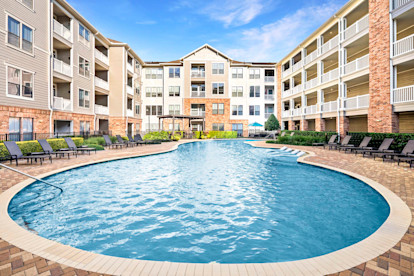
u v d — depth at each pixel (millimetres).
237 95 40094
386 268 2771
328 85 22125
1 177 7719
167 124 38938
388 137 13312
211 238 4285
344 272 2703
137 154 14453
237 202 6246
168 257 3672
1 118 13172
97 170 10352
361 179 7488
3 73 13328
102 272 2695
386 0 15047
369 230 4602
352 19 20766
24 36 14773
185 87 38656
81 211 5543
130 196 6707
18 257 3002
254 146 21906
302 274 2676
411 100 13352
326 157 12867
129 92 30797
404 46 14273
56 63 18156
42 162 10953
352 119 22141
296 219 5141
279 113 38750
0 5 13102
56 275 2623
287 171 10281
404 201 5246
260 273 2705
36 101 15695
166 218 5180
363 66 17766
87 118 22438
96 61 24719
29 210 5582
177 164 12188
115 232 4496
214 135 36375
